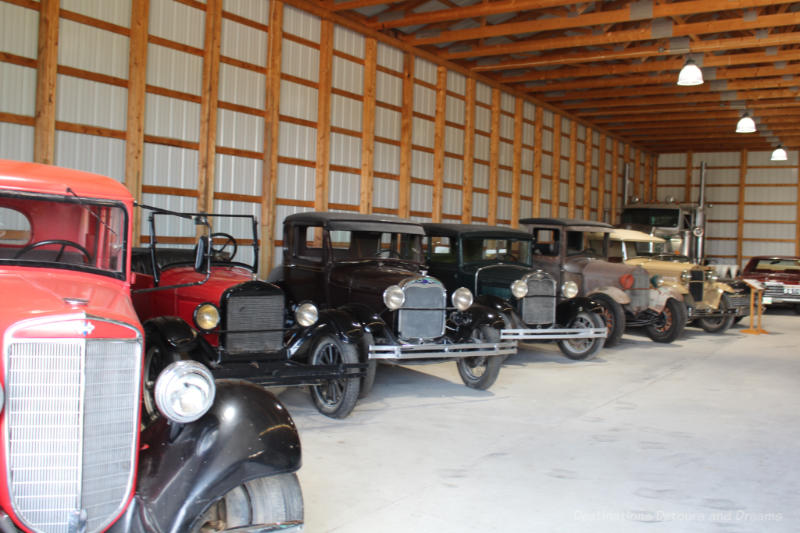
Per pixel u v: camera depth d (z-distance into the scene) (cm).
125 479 248
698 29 945
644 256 1170
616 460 436
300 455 266
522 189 1473
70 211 316
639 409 578
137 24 730
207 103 808
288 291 693
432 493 369
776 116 1619
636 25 1092
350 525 324
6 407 226
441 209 1218
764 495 379
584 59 1133
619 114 1677
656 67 1180
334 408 514
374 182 1071
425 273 691
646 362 823
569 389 651
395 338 559
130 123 730
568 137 1652
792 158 2059
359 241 658
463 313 625
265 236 886
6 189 298
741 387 685
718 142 2005
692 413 568
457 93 1252
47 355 231
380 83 1070
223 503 274
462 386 653
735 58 1123
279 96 895
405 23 991
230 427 260
